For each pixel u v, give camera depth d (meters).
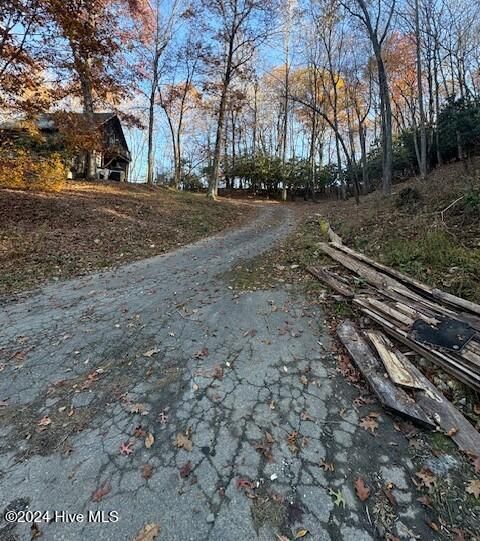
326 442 2.23
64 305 4.54
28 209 8.59
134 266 6.35
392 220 6.95
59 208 9.10
